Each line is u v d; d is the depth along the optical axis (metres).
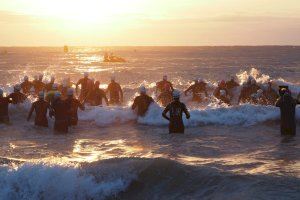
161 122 16.41
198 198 7.59
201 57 128.25
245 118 16.34
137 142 13.25
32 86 21.11
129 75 50.34
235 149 11.85
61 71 60.50
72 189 7.86
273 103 19.72
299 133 14.17
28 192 7.79
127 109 17.28
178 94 14.10
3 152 11.89
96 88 18.92
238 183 7.92
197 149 11.89
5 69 65.62
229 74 51.84
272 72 57.34
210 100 22.56
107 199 7.89
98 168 8.38
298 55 144.75
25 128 15.53
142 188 8.09
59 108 15.03
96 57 139.62
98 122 16.77
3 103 16.16
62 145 12.96
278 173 8.60
